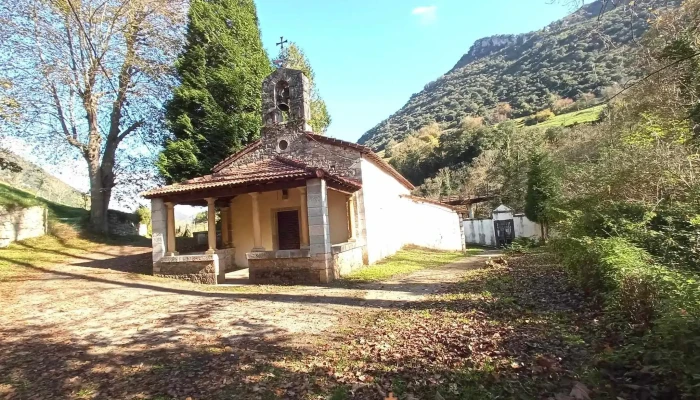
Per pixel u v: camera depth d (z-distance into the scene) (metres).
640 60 9.03
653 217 7.97
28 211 16.84
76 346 5.45
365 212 14.34
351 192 13.73
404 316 6.46
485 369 3.98
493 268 11.79
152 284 10.47
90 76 16.94
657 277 4.60
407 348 4.91
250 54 19.39
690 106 8.56
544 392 3.43
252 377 4.26
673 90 9.04
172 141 17.28
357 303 7.71
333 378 4.15
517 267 11.40
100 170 18.92
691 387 2.80
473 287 8.62
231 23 19.34
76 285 10.11
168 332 6.03
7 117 14.18
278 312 7.11
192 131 17.12
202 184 11.50
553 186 19.48
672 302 3.74
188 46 18.30
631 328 4.35
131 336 5.87
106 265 13.54
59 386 4.18
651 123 10.65
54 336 5.92
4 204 16.05
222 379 4.23
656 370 3.24
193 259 11.31
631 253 5.97
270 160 13.03
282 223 14.22
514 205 31.61
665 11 7.50
